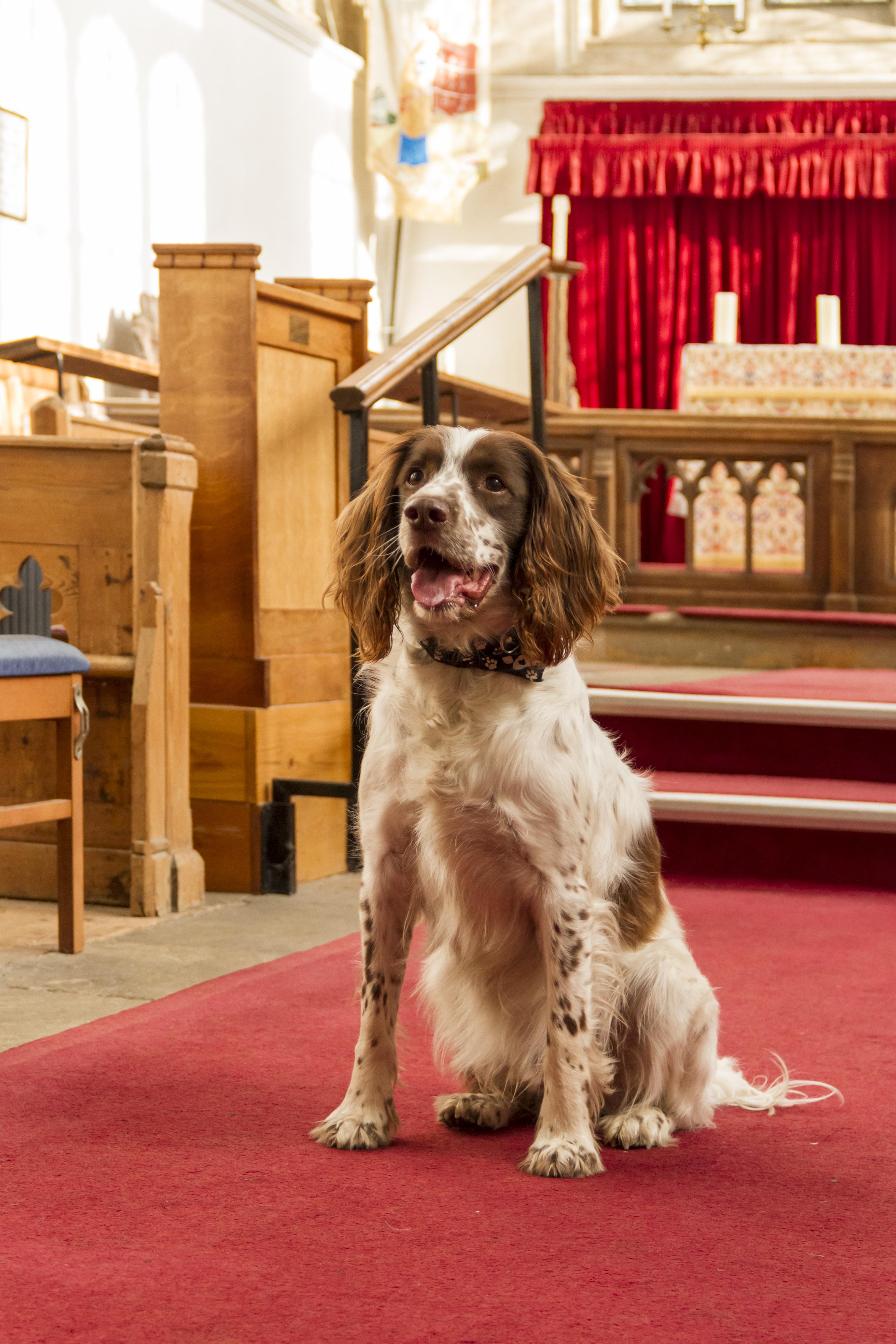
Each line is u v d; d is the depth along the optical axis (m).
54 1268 1.60
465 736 2.05
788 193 11.28
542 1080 2.19
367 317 4.47
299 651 4.24
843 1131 2.19
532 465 2.14
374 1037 2.14
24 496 3.75
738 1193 1.91
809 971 3.20
